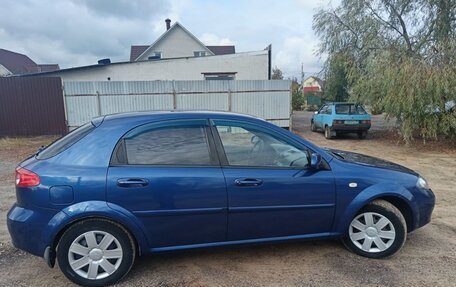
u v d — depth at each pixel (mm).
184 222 2945
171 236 2961
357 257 3373
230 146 3131
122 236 2867
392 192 3309
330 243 3689
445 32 11539
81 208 2734
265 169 3111
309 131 16656
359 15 13578
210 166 3010
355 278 2977
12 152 10445
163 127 3055
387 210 3299
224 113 3311
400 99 10031
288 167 3184
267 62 20172
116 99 14461
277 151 3229
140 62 19297
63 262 2812
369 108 12688
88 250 2842
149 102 14750
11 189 6078
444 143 11344
